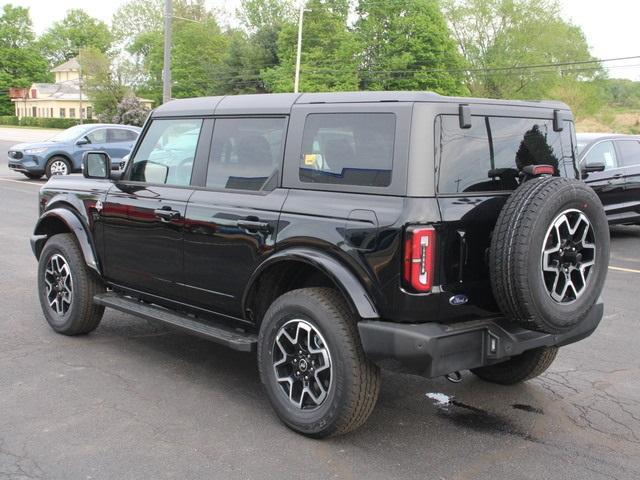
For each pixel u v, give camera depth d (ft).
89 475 11.67
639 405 15.43
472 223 12.34
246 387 15.97
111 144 66.95
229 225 14.57
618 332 21.29
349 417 12.57
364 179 12.61
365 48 202.08
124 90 214.28
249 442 13.06
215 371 16.99
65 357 17.76
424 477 11.85
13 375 16.38
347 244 12.42
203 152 15.87
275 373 13.71
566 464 12.48
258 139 14.71
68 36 377.09
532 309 11.82
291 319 13.29
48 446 12.71
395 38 198.29
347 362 12.41
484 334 12.52
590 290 12.72
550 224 11.83
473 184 12.71
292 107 14.17
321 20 207.41
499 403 15.42
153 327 20.77
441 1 229.66
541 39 223.10
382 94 12.80
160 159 16.99
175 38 269.85
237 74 245.24
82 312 18.80
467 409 15.02
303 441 13.15
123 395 15.29
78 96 305.53
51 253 19.43
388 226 11.89
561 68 227.61
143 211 16.75
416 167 11.97
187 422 13.92
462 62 201.67
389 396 15.72
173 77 266.77
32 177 68.85
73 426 13.60
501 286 11.90
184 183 16.22
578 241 12.52
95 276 18.66
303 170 13.70
